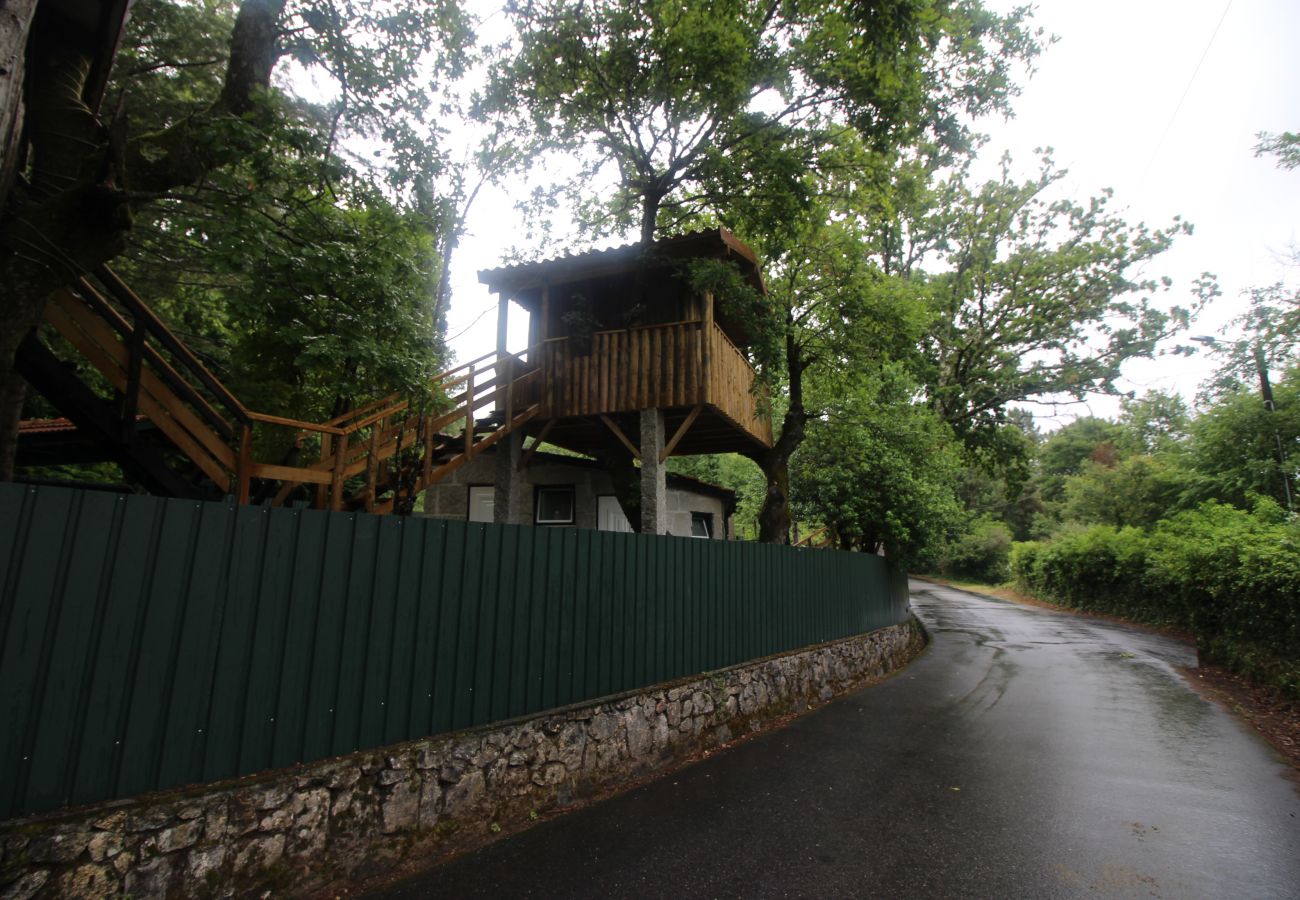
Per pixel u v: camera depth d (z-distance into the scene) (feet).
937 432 54.08
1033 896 12.26
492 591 16.35
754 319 36.65
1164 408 97.96
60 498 9.45
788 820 16.10
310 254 19.44
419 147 24.90
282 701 11.93
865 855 14.08
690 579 24.50
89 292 16.75
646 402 35.14
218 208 18.67
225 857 10.62
